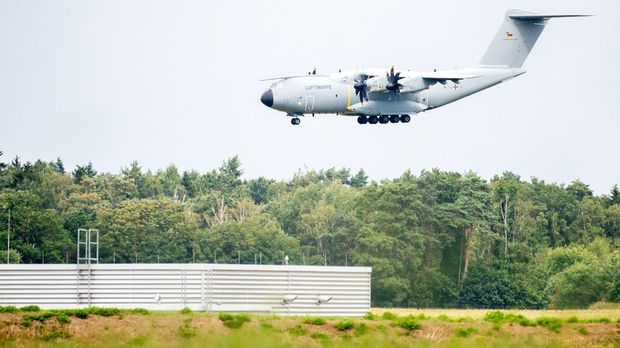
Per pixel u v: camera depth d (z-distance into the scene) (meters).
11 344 176.62
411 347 177.50
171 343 174.12
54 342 179.75
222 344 172.25
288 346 174.38
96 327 187.50
